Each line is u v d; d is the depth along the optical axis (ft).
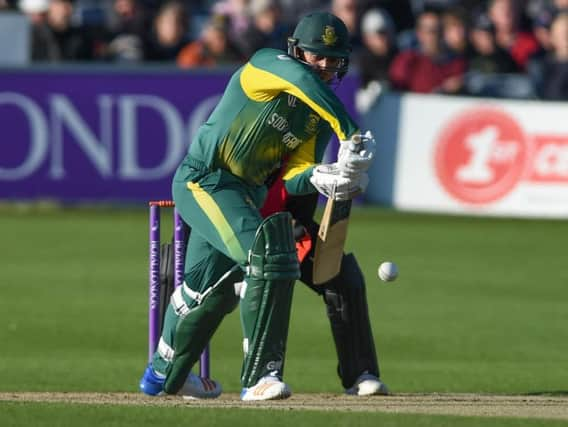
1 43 183.83
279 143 73.05
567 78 182.70
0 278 136.36
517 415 69.51
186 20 197.67
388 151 179.73
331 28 73.10
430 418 65.92
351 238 163.73
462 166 177.06
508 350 106.93
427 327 116.37
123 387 90.48
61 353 104.06
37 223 171.53
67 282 134.62
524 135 174.81
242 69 72.79
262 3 197.67
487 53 193.57
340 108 68.95
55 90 170.71
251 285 72.13
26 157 171.22
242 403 73.36
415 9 229.04
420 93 187.93
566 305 127.13
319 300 130.21
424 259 150.61
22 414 66.69
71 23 191.62
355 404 75.77
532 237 166.81
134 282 135.13
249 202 73.56
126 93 171.63
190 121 172.45
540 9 231.50
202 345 76.79
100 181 172.14
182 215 74.79
